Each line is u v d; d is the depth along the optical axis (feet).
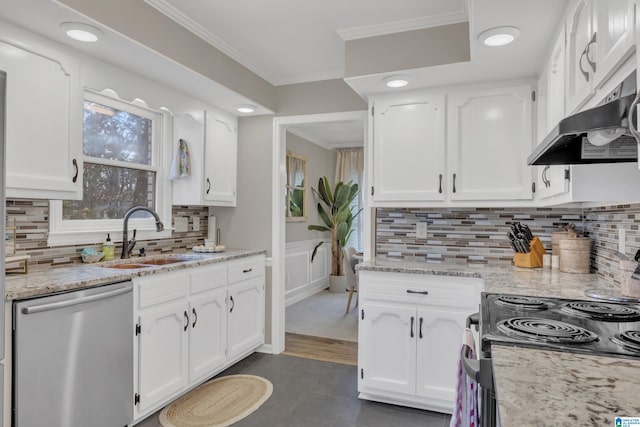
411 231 10.29
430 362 8.04
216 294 9.56
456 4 7.54
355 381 9.62
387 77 8.45
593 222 8.00
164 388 7.95
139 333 7.36
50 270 7.36
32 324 5.61
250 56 10.13
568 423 2.06
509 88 8.48
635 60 3.17
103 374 6.63
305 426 7.59
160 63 7.96
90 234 8.57
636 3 2.93
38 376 5.68
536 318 4.38
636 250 5.74
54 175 6.79
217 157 11.23
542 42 6.64
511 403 2.30
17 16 6.00
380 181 9.48
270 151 11.90
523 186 8.37
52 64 6.78
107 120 9.30
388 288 8.36
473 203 8.77
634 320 4.33
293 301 17.99
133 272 7.23
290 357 11.28
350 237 22.38
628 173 5.32
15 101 6.22
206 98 10.34
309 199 20.04
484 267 8.81
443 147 8.94
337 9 7.80
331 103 11.26
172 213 10.94
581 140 5.00
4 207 5.11
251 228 12.05
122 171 9.66
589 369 2.88
